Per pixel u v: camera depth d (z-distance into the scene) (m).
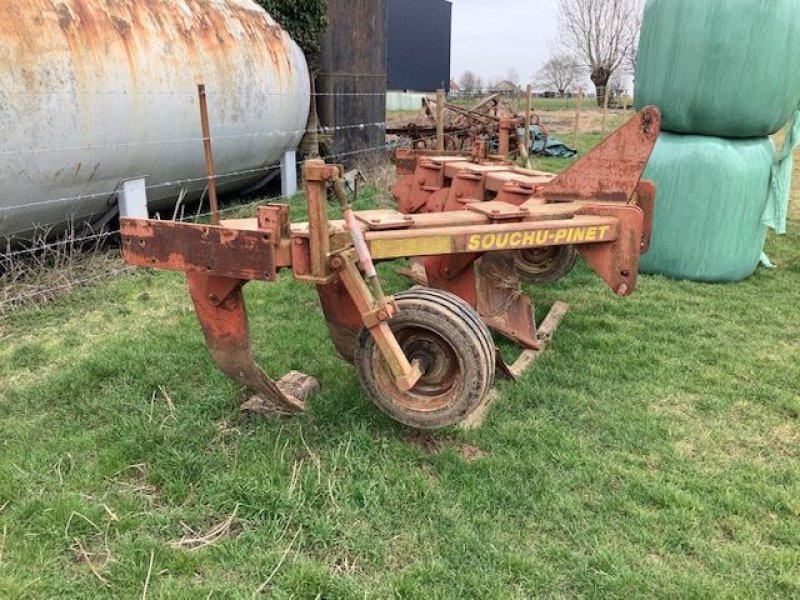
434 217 3.54
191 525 2.87
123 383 4.02
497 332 4.88
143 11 6.24
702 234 6.40
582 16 43.69
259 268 2.96
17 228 5.43
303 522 2.86
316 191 2.91
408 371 3.05
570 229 3.58
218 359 3.46
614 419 3.83
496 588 2.54
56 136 5.20
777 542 2.88
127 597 2.48
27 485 3.06
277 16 9.68
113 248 6.76
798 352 4.87
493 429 3.65
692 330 5.27
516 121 6.71
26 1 5.02
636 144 3.78
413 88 44.53
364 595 2.50
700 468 3.39
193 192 7.86
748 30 5.77
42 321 5.07
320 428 3.53
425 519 2.92
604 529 2.90
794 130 6.37
